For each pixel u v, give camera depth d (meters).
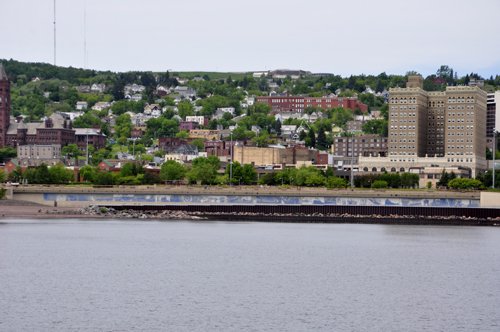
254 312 177.00
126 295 193.38
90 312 173.12
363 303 190.62
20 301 183.12
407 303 191.75
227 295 196.38
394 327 165.50
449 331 162.88
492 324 169.38
